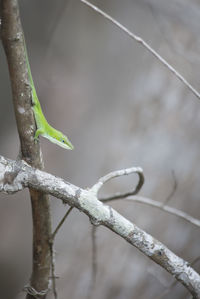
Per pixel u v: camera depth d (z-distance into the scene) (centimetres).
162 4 1012
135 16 1211
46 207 452
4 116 1340
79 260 889
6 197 1216
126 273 845
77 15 1279
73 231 960
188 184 868
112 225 416
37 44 1316
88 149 1150
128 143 970
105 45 1265
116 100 1195
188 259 834
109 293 839
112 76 1234
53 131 598
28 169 410
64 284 880
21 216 1213
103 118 1171
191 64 946
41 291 496
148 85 998
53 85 1243
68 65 1283
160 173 891
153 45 1088
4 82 1322
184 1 1008
